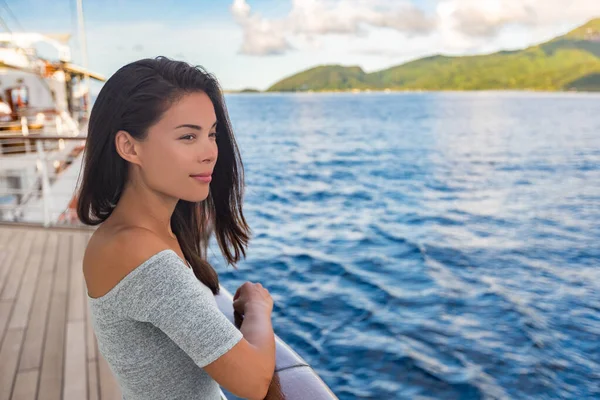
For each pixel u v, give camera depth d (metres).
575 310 8.02
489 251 11.55
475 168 26.02
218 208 1.00
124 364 0.71
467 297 8.14
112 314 0.67
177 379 0.74
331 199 17.09
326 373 5.35
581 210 17.27
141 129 0.71
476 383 5.40
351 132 43.84
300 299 7.41
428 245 11.42
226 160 0.96
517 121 53.59
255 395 0.70
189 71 0.72
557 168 26.59
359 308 7.12
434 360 5.78
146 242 0.67
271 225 12.90
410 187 20.16
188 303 0.65
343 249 10.60
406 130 45.41
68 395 2.43
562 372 5.87
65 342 2.99
